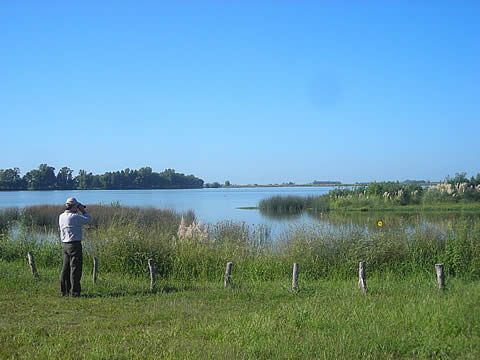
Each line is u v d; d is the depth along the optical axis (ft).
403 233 49.78
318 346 20.18
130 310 27.99
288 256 44.88
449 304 24.91
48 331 23.25
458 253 43.55
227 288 35.55
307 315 24.75
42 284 35.35
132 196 344.08
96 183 492.95
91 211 104.17
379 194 154.61
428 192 147.54
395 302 28.07
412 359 19.52
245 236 58.90
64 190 497.05
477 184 152.66
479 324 21.70
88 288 34.55
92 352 19.43
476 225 48.16
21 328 23.70
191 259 43.83
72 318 26.09
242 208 179.63
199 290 34.81
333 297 31.45
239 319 24.48
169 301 30.58
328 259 44.62
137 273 42.96
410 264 44.24
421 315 23.44
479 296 25.54
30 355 19.38
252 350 19.80
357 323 23.15
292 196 168.14
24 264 46.21
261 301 31.12
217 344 20.81
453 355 19.30
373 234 48.65
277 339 21.08
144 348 20.18
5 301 29.99
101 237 48.52
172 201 253.65
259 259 44.91
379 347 20.24
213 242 50.60
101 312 27.53
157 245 45.19
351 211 141.28
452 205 138.21
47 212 114.01
